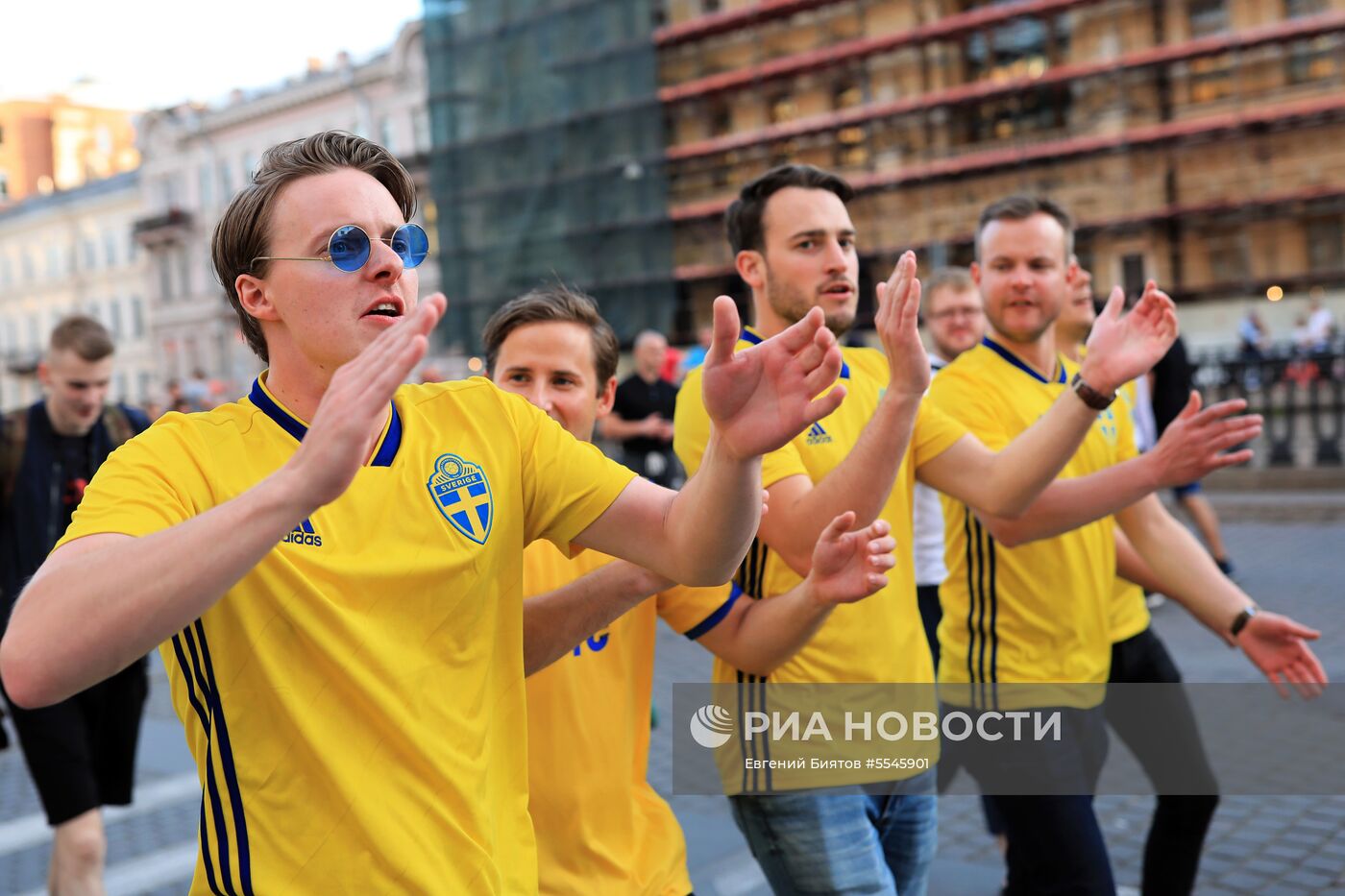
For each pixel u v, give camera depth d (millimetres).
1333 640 6520
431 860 1371
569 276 19594
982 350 3189
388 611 1396
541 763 2014
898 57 30234
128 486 1307
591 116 19484
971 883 3846
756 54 32125
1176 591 2949
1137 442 5758
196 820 4895
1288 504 11586
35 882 4277
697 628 2199
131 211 50312
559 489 1572
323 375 1463
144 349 49969
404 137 38156
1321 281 25953
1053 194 28547
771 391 1403
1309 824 4113
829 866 2334
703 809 4711
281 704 1346
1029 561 2836
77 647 1141
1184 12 27219
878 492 2033
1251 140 26562
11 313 57125
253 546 1166
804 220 2553
